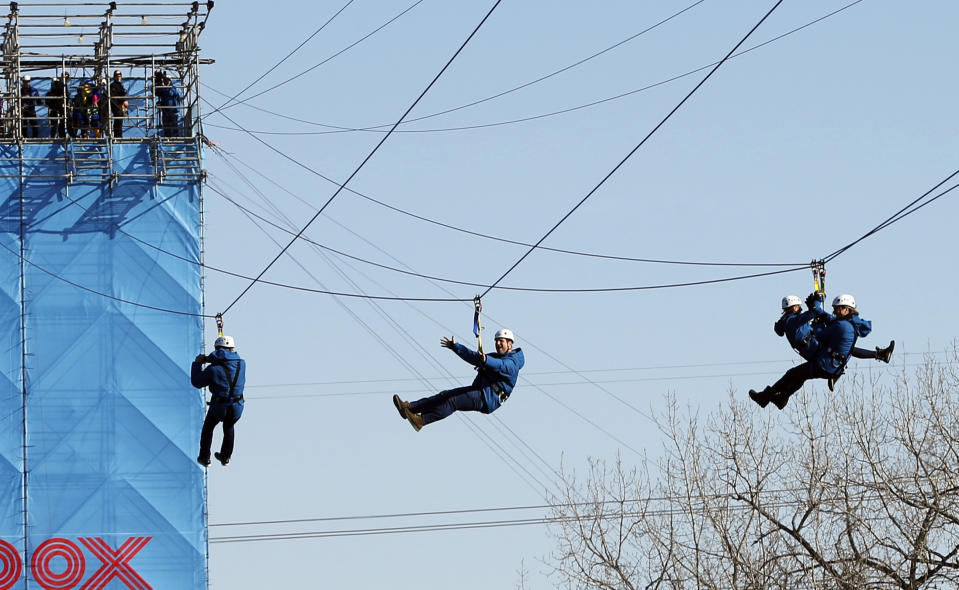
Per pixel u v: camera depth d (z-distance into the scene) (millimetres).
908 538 37375
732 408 40625
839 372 32125
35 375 45438
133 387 45625
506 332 33125
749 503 39125
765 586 37938
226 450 38656
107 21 45469
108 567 44844
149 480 45281
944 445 39000
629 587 40250
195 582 45031
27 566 44625
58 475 45062
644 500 40906
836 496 38219
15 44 45656
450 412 32406
